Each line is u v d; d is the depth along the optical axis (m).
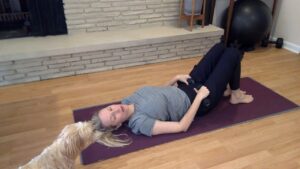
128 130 1.70
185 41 2.80
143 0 2.79
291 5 3.05
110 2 2.67
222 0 3.10
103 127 1.38
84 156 1.52
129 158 1.51
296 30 3.06
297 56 2.97
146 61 2.73
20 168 1.02
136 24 2.89
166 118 1.64
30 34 2.56
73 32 2.68
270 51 3.12
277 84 2.36
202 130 1.74
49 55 2.30
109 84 2.33
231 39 3.05
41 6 2.43
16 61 2.23
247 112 1.93
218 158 1.53
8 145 1.62
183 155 1.54
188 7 2.77
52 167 1.06
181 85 1.80
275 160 1.52
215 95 1.70
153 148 1.58
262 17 2.87
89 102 2.06
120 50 2.55
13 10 2.51
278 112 1.94
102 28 2.77
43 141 1.65
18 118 1.86
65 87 2.27
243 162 1.50
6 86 2.28
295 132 1.75
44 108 1.98
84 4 2.58
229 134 1.72
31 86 2.28
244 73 2.56
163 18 2.98
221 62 1.78
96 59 2.50
